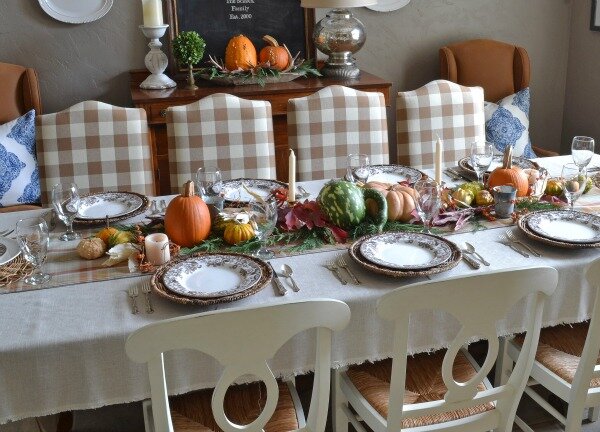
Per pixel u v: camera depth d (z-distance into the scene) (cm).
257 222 178
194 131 256
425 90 279
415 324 163
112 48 360
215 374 152
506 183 214
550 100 430
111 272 173
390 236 186
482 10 401
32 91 335
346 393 177
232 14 363
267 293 162
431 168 260
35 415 146
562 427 215
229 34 365
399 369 142
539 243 187
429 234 186
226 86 345
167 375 149
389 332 163
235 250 182
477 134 284
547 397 227
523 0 405
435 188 188
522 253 180
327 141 268
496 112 373
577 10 407
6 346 140
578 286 175
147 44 362
